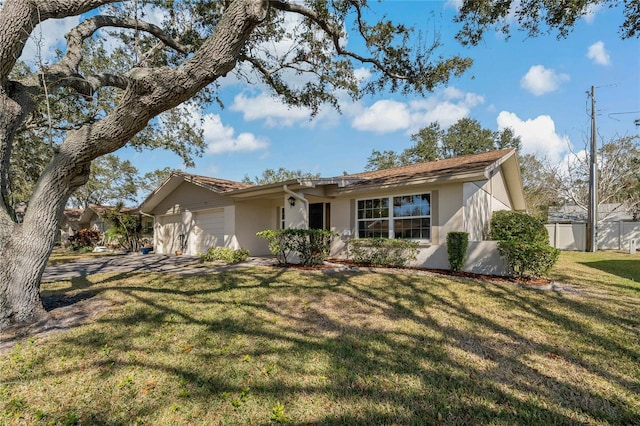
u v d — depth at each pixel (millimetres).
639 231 17750
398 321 4629
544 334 4113
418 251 9570
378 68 8078
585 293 6316
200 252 15117
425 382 2936
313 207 13008
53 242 4969
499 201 12070
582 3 5711
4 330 4277
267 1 4113
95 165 26500
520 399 2668
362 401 2652
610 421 2396
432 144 34500
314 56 8523
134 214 18594
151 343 3838
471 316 4844
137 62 7180
